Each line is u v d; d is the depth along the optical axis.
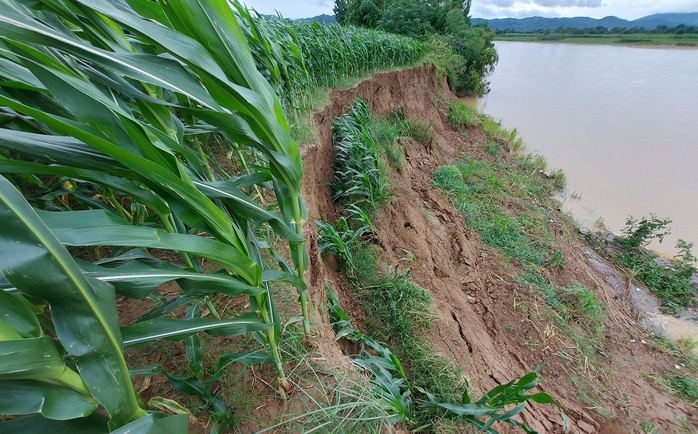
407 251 4.55
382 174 5.66
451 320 3.92
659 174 10.47
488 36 22.16
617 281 6.81
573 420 3.76
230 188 1.26
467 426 2.14
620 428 3.89
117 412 0.74
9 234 0.60
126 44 1.17
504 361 4.16
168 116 1.33
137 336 0.96
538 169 10.86
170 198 0.99
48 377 0.65
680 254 7.14
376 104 8.86
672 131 13.80
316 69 6.67
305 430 1.44
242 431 1.42
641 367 4.90
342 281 3.67
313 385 1.64
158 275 0.97
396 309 3.24
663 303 6.39
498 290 5.52
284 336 1.80
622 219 8.59
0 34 0.68
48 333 1.53
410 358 2.80
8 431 0.72
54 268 0.64
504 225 6.86
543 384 4.23
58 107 1.21
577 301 5.74
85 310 0.69
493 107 17.52
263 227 2.60
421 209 6.25
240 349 1.68
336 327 2.66
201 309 1.87
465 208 7.32
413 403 2.27
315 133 4.81
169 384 1.53
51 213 0.75
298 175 1.35
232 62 1.01
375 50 9.28
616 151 12.09
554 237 7.30
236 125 1.08
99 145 0.75
